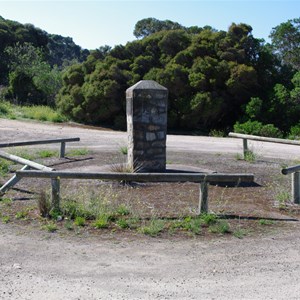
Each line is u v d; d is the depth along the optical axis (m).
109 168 9.46
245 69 24.00
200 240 5.54
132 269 4.59
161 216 6.48
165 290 4.11
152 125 9.12
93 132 19.61
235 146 15.86
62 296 3.92
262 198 7.94
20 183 8.48
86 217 6.30
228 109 25.00
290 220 6.59
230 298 3.96
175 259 4.89
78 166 10.28
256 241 5.56
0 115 23.20
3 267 4.55
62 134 17.80
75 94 24.47
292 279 4.42
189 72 24.19
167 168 9.82
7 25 42.75
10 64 35.47
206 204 6.65
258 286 4.23
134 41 27.08
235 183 9.01
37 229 5.79
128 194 7.79
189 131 23.84
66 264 4.68
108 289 4.09
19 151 12.30
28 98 31.11
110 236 5.60
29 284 4.15
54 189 6.43
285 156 13.48
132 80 23.92
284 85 26.44
